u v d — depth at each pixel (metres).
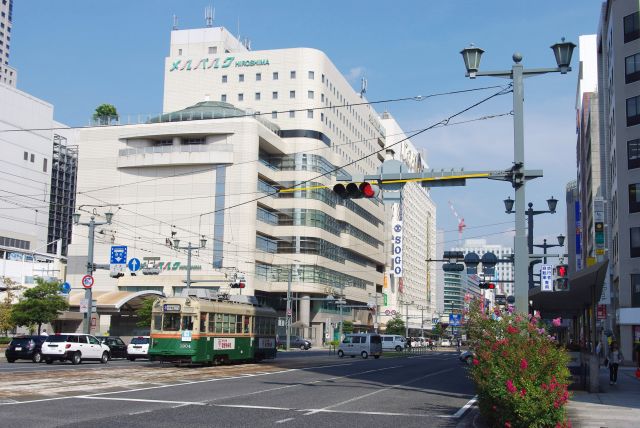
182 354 32.16
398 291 146.75
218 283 76.06
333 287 93.56
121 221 81.00
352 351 55.41
